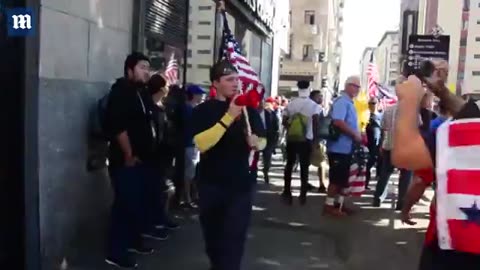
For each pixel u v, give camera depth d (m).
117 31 6.39
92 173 5.77
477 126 2.00
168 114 7.50
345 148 8.38
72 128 5.27
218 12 11.16
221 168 4.44
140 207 5.39
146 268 5.53
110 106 5.17
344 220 8.30
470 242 1.99
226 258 4.46
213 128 4.32
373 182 12.69
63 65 5.05
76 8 5.28
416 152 2.15
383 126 9.41
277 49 27.45
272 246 6.70
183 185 8.10
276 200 9.72
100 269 5.28
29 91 4.50
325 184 11.70
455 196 2.01
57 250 5.04
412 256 6.52
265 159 11.79
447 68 2.88
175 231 7.01
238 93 4.56
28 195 4.55
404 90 2.25
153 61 7.73
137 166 5.31
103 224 6.09
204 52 10.60
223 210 4.50
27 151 4.52
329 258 6.33
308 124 9.45
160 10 7.98
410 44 10.50
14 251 4.59
